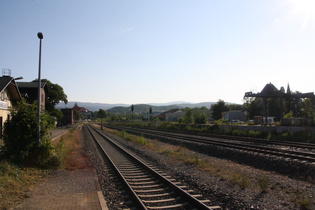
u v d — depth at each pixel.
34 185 9.07
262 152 14.88
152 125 61.75
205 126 40.81
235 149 16.61
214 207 6.76
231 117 83.50
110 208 6.85
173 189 8.48
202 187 8.71
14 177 9.09
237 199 7.35
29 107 12.11
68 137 31.06
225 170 11.53
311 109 37.16
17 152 11.21
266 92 33.09
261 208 6.72
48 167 11.85
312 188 8.55
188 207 6.91
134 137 31.28
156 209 6.74
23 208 6.61
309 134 22.17
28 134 11.55
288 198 7.50
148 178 10.35
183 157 15.42
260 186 8.64
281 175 11.02
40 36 12.42
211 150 18.12
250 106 79.50
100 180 10.07
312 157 13.24
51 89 62.47
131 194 7.98
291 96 32.38
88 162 14.35
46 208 6.61
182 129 44.53
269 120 47.97
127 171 11.82
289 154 13.52
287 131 25.56
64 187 8.84
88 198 7.51
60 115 64.25
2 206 6.62
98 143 25.28
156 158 15.38
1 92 24.75
